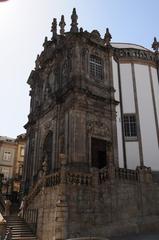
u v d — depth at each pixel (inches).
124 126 959.6
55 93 984.3
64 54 1038.4
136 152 917.8
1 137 2085.4
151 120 986.7
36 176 1013.2
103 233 587.8
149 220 685.3
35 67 1327.5
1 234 577.6
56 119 942.4
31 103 1283.2
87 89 884.6
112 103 945.5
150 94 1032.8
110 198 637.9
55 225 538.3
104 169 667.4
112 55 1047.0
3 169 1909.4
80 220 563.8
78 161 770.8
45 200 617.0
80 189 593.9
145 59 1083.9
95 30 1042.1
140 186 711.1
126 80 1027.3
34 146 1106.1
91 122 870.4
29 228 642.8
